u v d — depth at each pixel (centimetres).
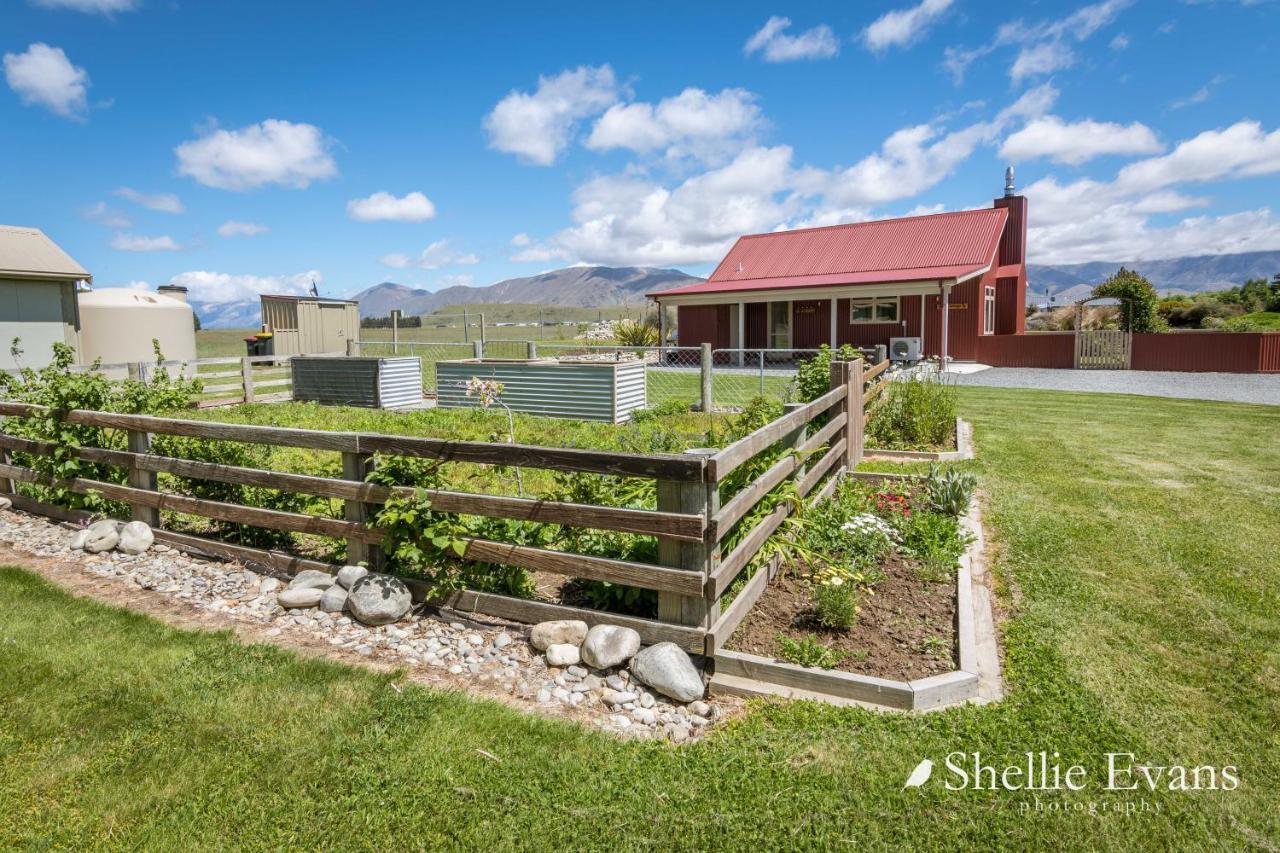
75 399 553
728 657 312
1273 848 217
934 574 411
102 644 350
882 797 238
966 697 297
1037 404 1220
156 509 509
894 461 731
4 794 244
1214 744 263
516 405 1152
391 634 362
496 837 224
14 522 564
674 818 230
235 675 319
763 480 381
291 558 438
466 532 370
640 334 2620
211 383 1605
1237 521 523
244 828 228
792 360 2295
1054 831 223
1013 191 2459
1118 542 477
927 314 2133
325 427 986
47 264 1414
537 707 299
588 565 334
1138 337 1922
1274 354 1794
